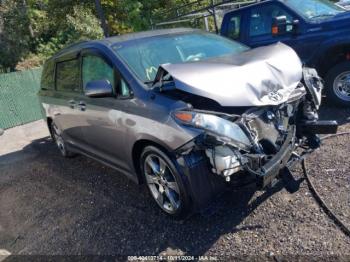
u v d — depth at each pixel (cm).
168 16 1432
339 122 483
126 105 329
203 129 261
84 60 413
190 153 279
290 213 301
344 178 336
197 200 283
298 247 262
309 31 550
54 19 1384
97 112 379
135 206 365
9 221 397
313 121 348
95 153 433
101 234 330
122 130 341
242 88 276
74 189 441
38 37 1452
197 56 386
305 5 590
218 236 291
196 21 1334
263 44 619
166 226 319
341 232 268
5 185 505
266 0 617
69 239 334
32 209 413
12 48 1292
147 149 318
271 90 291
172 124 278
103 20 966
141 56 362
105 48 373
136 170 353
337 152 388
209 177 281
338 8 614
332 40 523
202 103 284
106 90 333
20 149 676
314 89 357
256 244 274
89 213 373
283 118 317
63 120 487
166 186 317
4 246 347
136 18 1454
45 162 568
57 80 502
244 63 304
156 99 302
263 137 292
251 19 638
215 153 267
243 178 282
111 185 429
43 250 327
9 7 1334
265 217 303
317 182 338
